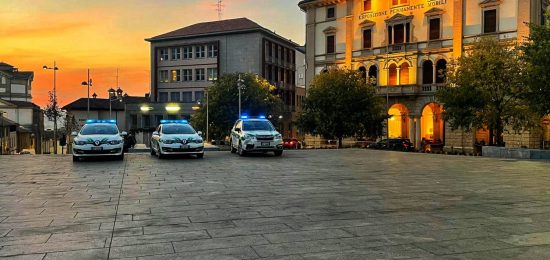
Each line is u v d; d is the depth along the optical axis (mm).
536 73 21000
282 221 6594
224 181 11258
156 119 74500
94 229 6082
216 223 6457
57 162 16844
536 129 32969
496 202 8281
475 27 40562
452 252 5000
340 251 5027
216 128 53438
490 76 28578
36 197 8750
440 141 45781
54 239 5551
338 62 50875
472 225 6359
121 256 4840
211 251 5023
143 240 5500
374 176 12430
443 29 42812
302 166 15469
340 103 36875
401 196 8945
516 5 37906
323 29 52094
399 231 5988
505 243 5387
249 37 71188
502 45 30719
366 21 48344
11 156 20312
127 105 75938
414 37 44906
